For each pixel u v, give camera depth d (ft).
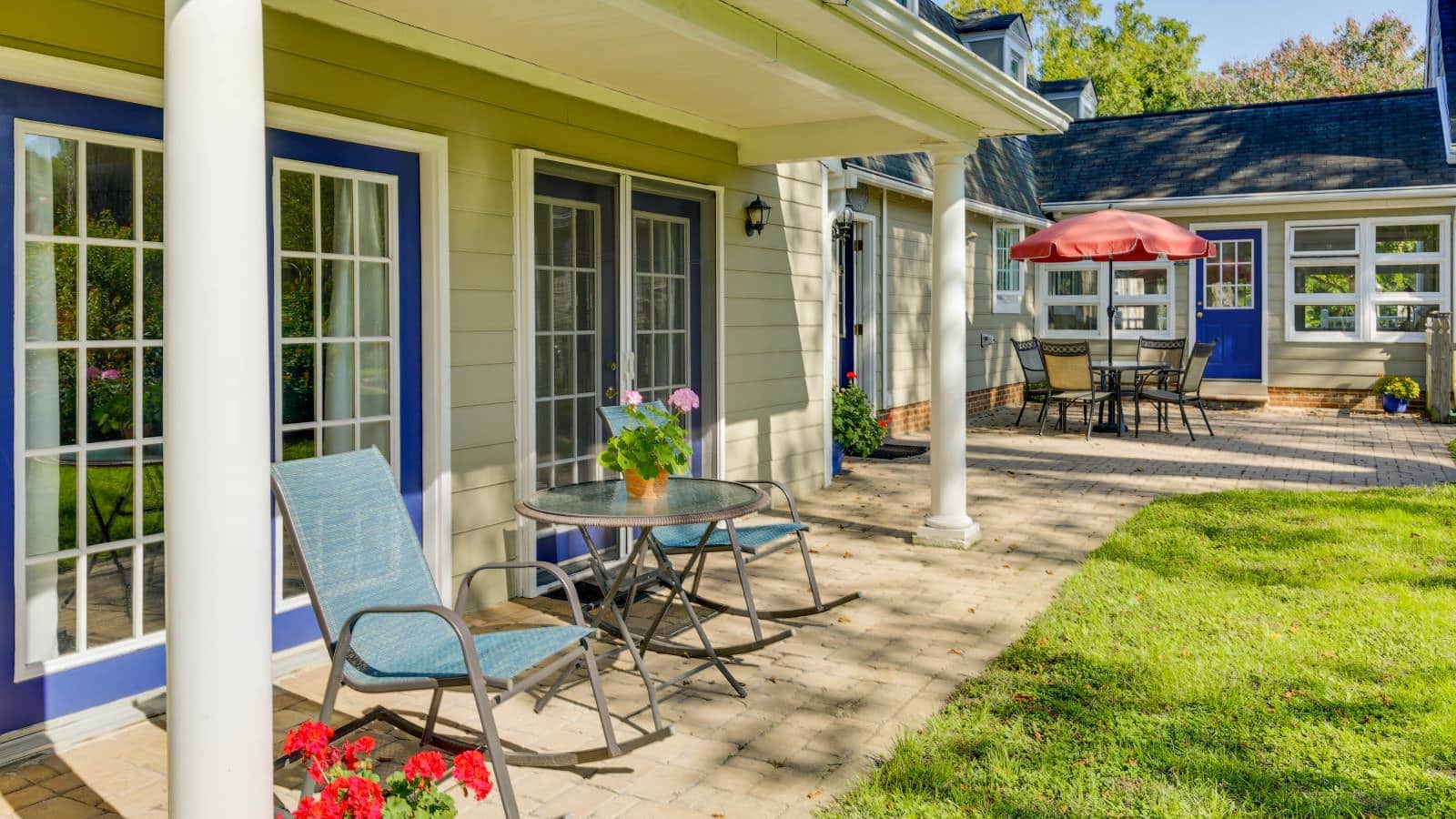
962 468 21.38
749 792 10.41
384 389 15.40
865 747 11.50
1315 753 10.97
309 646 14.21
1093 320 50.96
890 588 18.16
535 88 17.47
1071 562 19.84
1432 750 11.01
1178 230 35.68
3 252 10.90
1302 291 46.32
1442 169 43.19
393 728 12.09
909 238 39.78
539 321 18.22
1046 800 10.02
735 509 13.20
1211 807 9.75
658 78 17.90
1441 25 49.01
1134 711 12.18
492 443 16.92
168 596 7.38
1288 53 127.24
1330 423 41.68
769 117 21.53
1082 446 35.73
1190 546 20.56
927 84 17.39
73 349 11.63
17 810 9.93
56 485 11.51
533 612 16.69
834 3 13.51
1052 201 50.72
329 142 14.26
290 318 13.93
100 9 11.45
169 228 7.25
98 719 11.71
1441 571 18.42
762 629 15.90
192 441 7.24
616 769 10.96
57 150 11.41
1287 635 14.87
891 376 38.40
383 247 15.30
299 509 10.45
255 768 7.50
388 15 14.20
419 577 11.42
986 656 14.52
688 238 22.24
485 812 9.98
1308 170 45.98
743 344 24.14
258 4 7.45
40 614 11.39
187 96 7.14
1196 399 37.93
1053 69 105.81
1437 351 41.68
